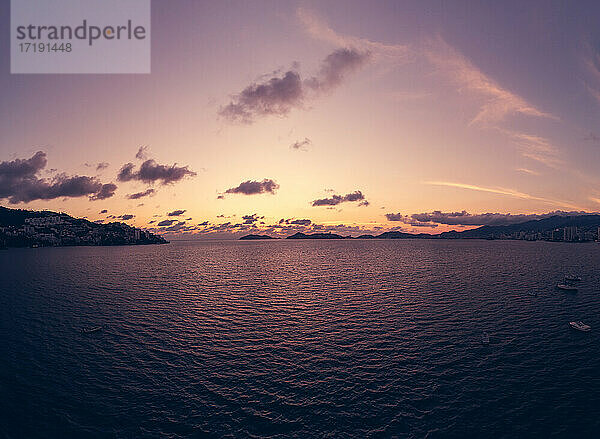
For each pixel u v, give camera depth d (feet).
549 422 104.22
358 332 184.96
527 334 180.14
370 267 517.55
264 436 97.86
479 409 110.83
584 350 157.99
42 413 109.09
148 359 150.00
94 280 385.70
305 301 264.31
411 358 149.48
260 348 162.61
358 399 116.67
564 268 482.28
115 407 112.47
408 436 97.55
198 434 98.63
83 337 178.81
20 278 402.31
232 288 328.90
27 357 152.15
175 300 269.64
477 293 290.35
